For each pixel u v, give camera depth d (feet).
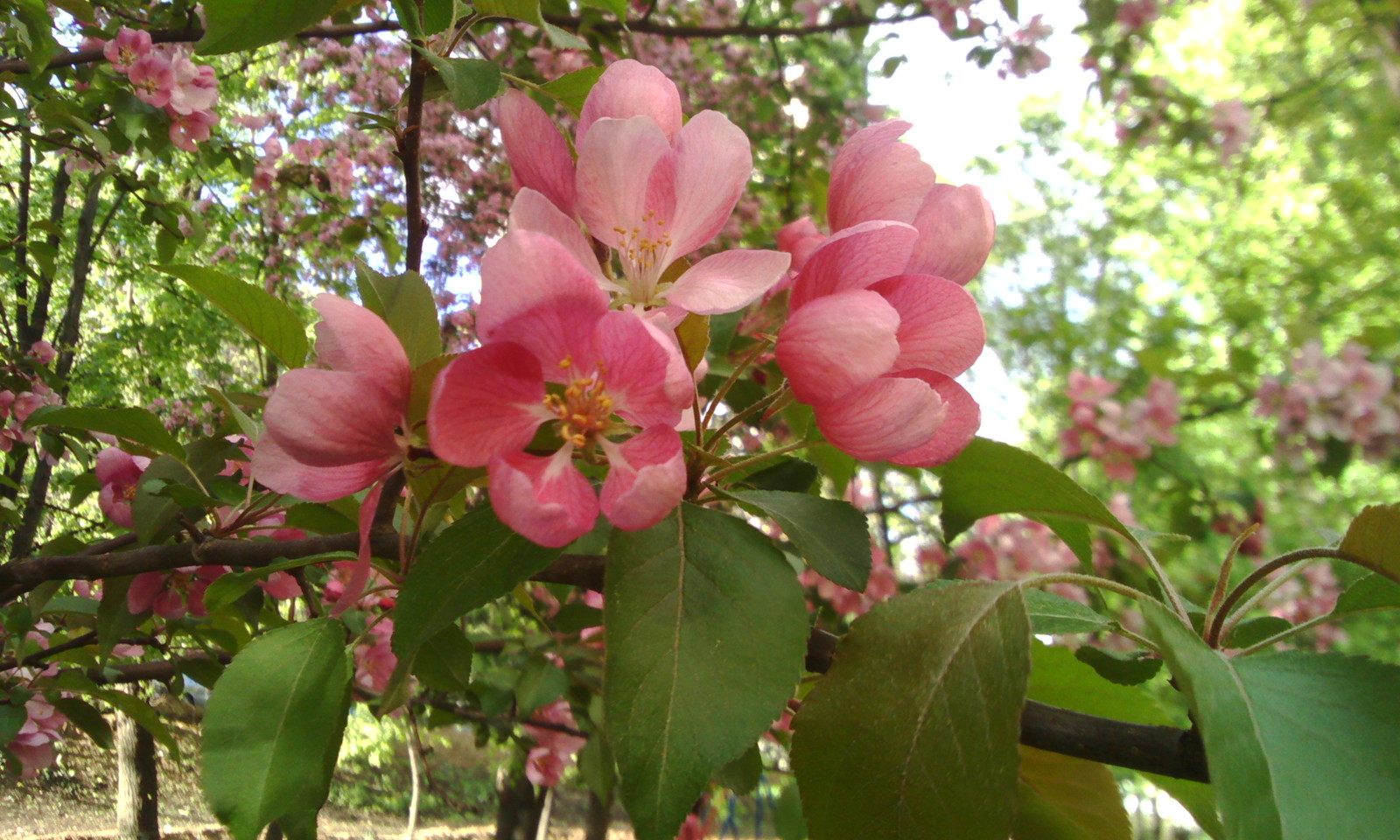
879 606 0.57
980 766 0.49
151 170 3.18
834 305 0.59
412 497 0.73
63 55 2.49
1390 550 0.59
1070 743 0.60
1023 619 0.51
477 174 4.33
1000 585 0.55
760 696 0.51
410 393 0.62
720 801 2.90
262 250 5.81
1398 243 4.54
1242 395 3.08
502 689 2.37
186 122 2.65
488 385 0.55
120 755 5.39
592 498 0.56
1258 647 0.64
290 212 4.89
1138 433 2.96
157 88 2.55
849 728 0.54
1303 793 0.45
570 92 0.86
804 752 0.54
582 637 2.44
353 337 0.60
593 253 0.66
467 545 0.60
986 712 0.50
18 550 3.24
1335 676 0.50
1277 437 2.90
